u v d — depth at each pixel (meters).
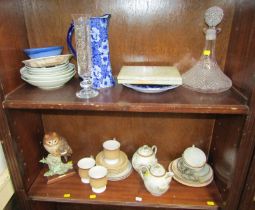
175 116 0.96
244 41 0.69
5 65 0.73
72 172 0.97
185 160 0.92
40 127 1.00
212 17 0.76
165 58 0.88
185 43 0.85
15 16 0.78
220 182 0.87
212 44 0.80
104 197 0.87
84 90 0.78
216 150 0.93
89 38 0.74
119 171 0.94
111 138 1.03
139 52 0.87
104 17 0.75
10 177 0.83
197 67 0.84
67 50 0.89
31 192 0.88
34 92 0.78
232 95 0.74
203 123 0.97
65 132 1.03
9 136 0.75
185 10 0.80
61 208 1.21
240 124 0.70
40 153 1.00
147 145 1.00
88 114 0.98
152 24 0.83
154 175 0.84
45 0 0.82
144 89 0.75
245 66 0.68
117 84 0.85
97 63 0.79
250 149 0.69
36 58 0.74
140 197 0.86
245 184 0.74
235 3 0.77
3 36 0.71
